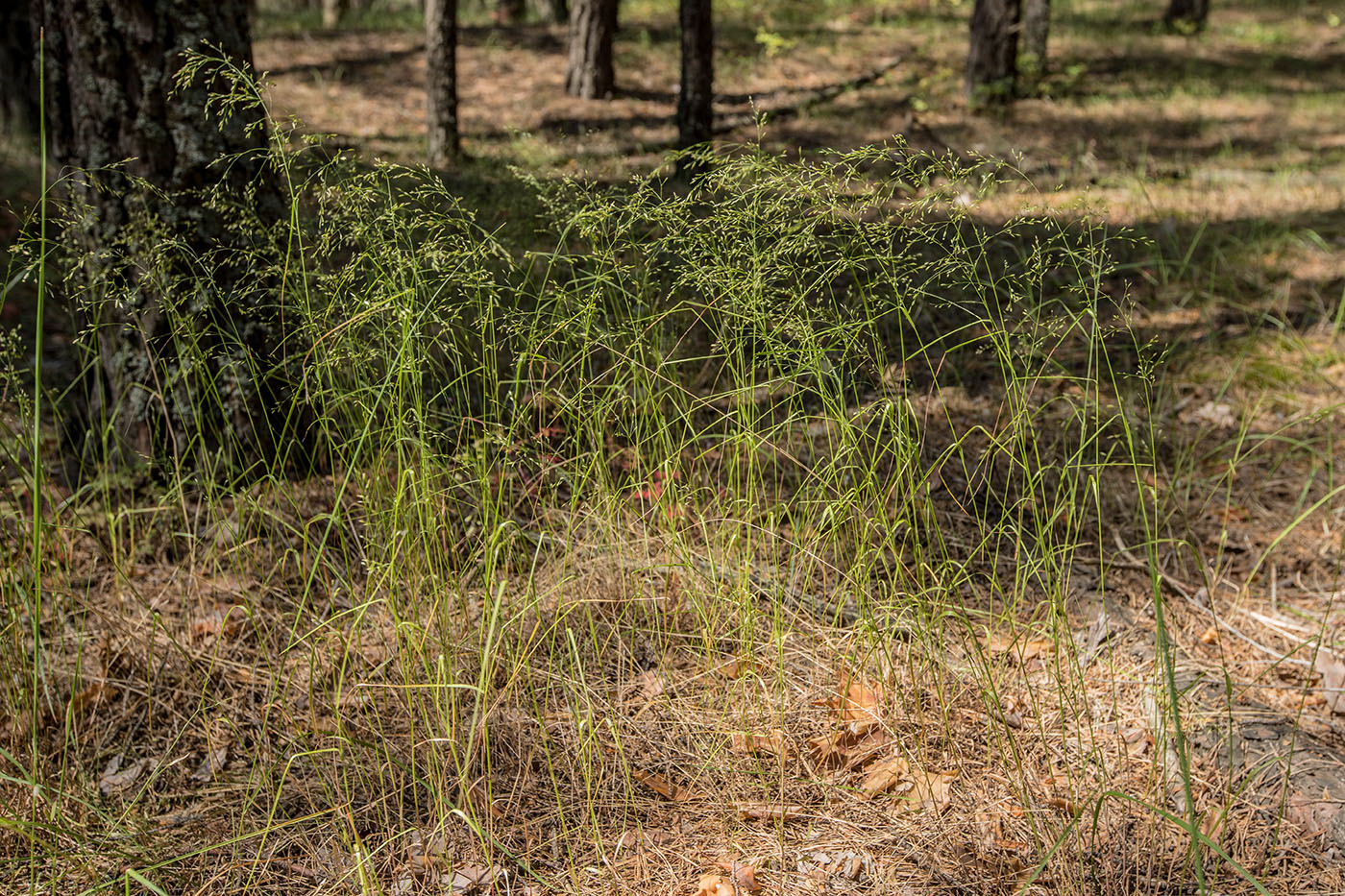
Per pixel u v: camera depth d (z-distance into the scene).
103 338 3.79
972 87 11.23
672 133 9.99
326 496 3.88
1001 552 3.77
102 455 3.91
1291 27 17.59
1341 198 7.94
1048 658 3.22
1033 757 2.87
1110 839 2.59
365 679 3.07
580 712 2.97
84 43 3.48
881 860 2.55
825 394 3.21
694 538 3.61
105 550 3.54
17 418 4.11
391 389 3.10
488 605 2.93
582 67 11.09
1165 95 12.12
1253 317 5.86
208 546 3.61
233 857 2.52
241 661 3.20
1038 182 8.38
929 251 6.08
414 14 15.76
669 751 2.89
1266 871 2.51
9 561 2.97
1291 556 3.86
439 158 8.12
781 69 12.46
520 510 3.74
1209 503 4.16
